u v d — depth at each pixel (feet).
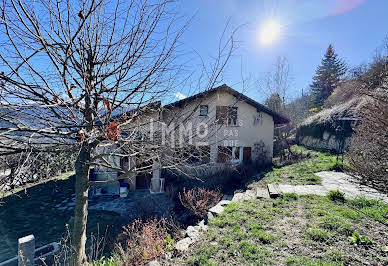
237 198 20.18
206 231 13.21
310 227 12.13
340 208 14.42
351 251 9.62
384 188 8.59
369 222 12.10
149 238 12.60
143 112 9.04
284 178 26.00
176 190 28.40
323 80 101.81
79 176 8.29
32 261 12.27
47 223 21.72
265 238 11.28
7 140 6.84
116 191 30.32
